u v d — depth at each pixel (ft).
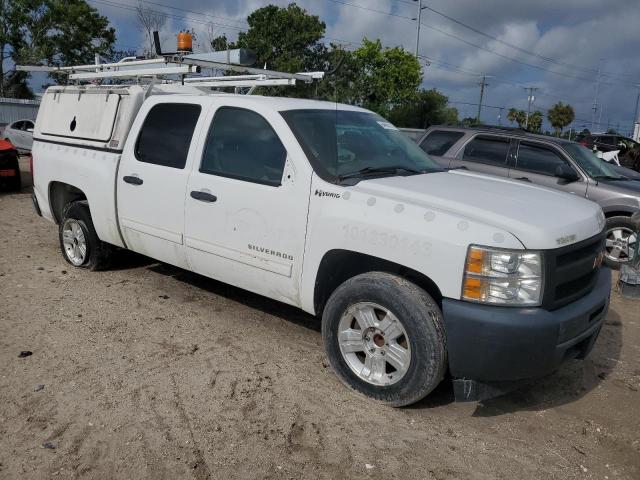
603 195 26.03
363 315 12.53
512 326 10.80
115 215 18.37
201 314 17.31
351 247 12.46
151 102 17.56
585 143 60.54
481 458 10.93
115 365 13.85
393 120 135.23
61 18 118.83
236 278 15.23
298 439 11.21
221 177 15.07
